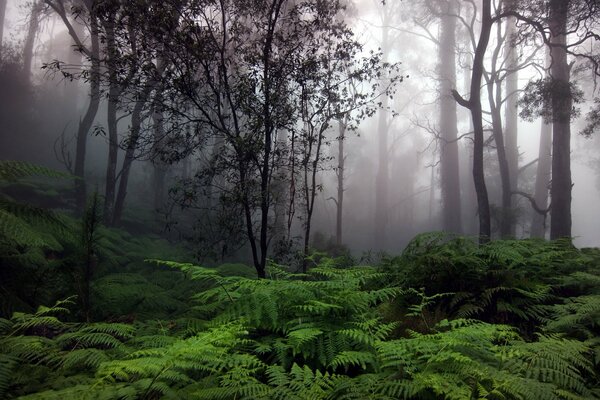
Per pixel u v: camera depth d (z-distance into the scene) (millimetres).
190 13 7391
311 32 8484
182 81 7230
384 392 2566
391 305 4695
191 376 2984
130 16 6980
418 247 6062
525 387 2312
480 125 15016
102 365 2398
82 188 18109
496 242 5410
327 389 2709
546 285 4605
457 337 2898
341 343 3248
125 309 5289
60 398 2143
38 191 18625
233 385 2504
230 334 2768
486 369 2523
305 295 3785
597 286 4547
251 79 7488
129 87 7906
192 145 8656
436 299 4715
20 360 2742
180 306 5762
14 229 3471
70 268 4648
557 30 18734
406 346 3031
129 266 10492
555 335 3170
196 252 8383
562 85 18172
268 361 3324
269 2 8688
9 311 4008
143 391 2404
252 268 8898
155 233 19984
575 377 2551
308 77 8195
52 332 4078
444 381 2432
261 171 7449
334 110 8906
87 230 4625
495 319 4387
